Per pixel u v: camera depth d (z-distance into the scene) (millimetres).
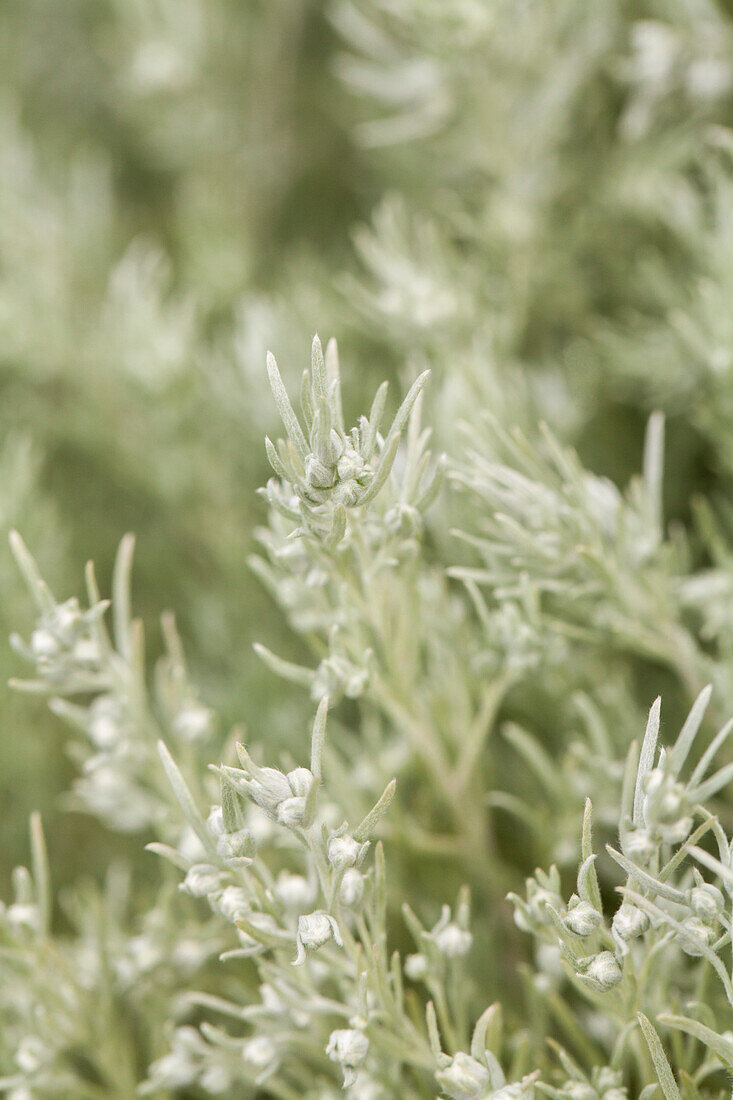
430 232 561
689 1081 431
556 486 475
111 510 737
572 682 513
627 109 636
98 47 887
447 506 503
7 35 890
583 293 637
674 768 414
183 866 431
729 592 488
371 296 552
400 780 499
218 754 535
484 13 560
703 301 521
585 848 411
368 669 454
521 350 649
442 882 506
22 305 689
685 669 489
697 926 413
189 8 802
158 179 915
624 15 621
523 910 428
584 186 640
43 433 727
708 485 592
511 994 492
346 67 774
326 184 850
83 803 603
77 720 477
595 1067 433
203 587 704
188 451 670
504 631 475
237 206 817
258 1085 461
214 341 767
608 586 474
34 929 469
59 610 463
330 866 423
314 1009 444
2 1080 477
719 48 576
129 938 506
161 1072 469
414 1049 439
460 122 644
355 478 416
